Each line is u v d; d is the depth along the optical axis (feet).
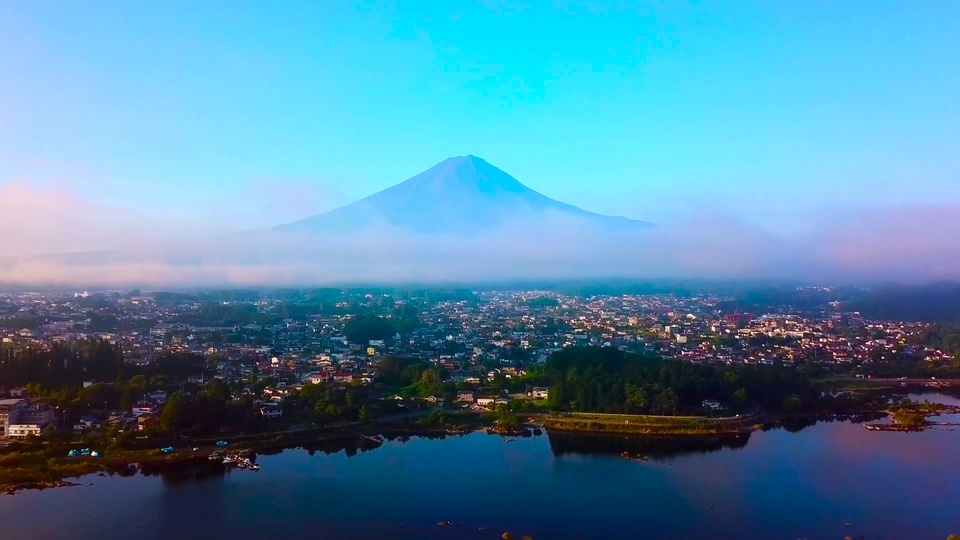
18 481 510.58
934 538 428.97
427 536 428.97
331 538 424.46
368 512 467.52
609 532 436.76
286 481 530.27
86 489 504.02
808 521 453.58
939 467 571.69
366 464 579.48
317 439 651.25
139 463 561.02
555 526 446.19
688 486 524.11
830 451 621.72
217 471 551.59
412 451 623.36
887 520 457.27
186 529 434.30
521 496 501.15
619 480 536.83
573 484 527.81
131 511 462.19
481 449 630.33
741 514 466.70
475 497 498.28
